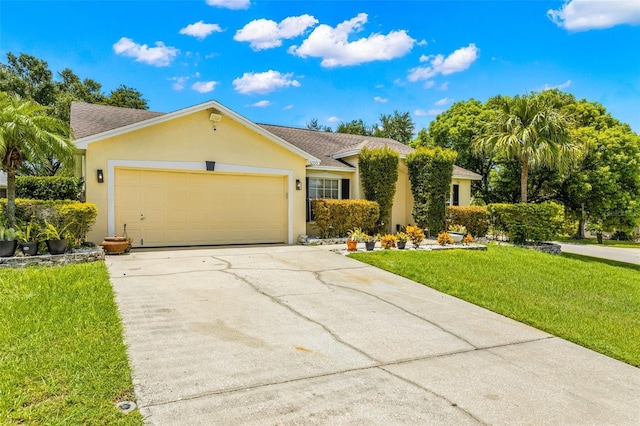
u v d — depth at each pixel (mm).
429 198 15109
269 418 3078
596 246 24344
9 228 8375
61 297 5699
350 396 3502
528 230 15188
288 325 5289
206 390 3459
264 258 9938
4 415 2852
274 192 13023
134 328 4836
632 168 23391
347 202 13648
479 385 3916
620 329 6199
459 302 7078
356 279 8172
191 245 11797
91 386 3340
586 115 26500
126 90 28719
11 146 8320
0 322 4613
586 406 3648
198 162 11469
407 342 4973
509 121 14867
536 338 5523
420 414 3271
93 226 10164
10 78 22406
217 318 5375
